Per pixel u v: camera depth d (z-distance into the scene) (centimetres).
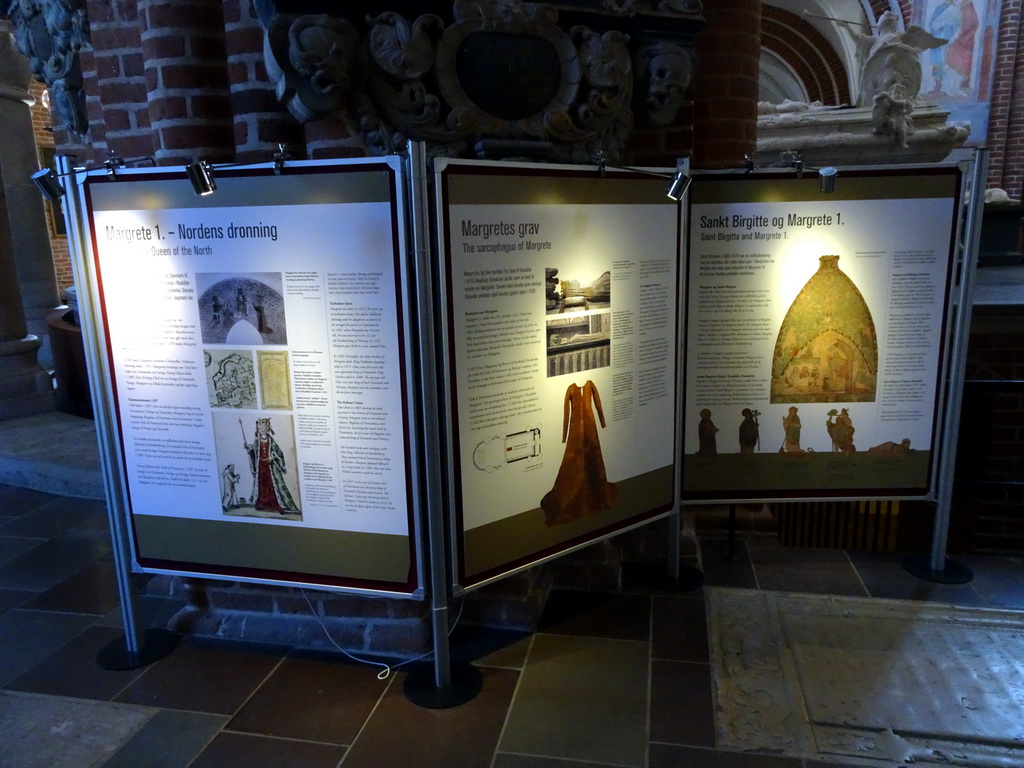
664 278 290
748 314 311
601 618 305
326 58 230
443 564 248
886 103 786
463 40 249
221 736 240
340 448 249
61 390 596
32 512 438
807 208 301
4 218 571
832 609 306
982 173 294
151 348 255
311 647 288
